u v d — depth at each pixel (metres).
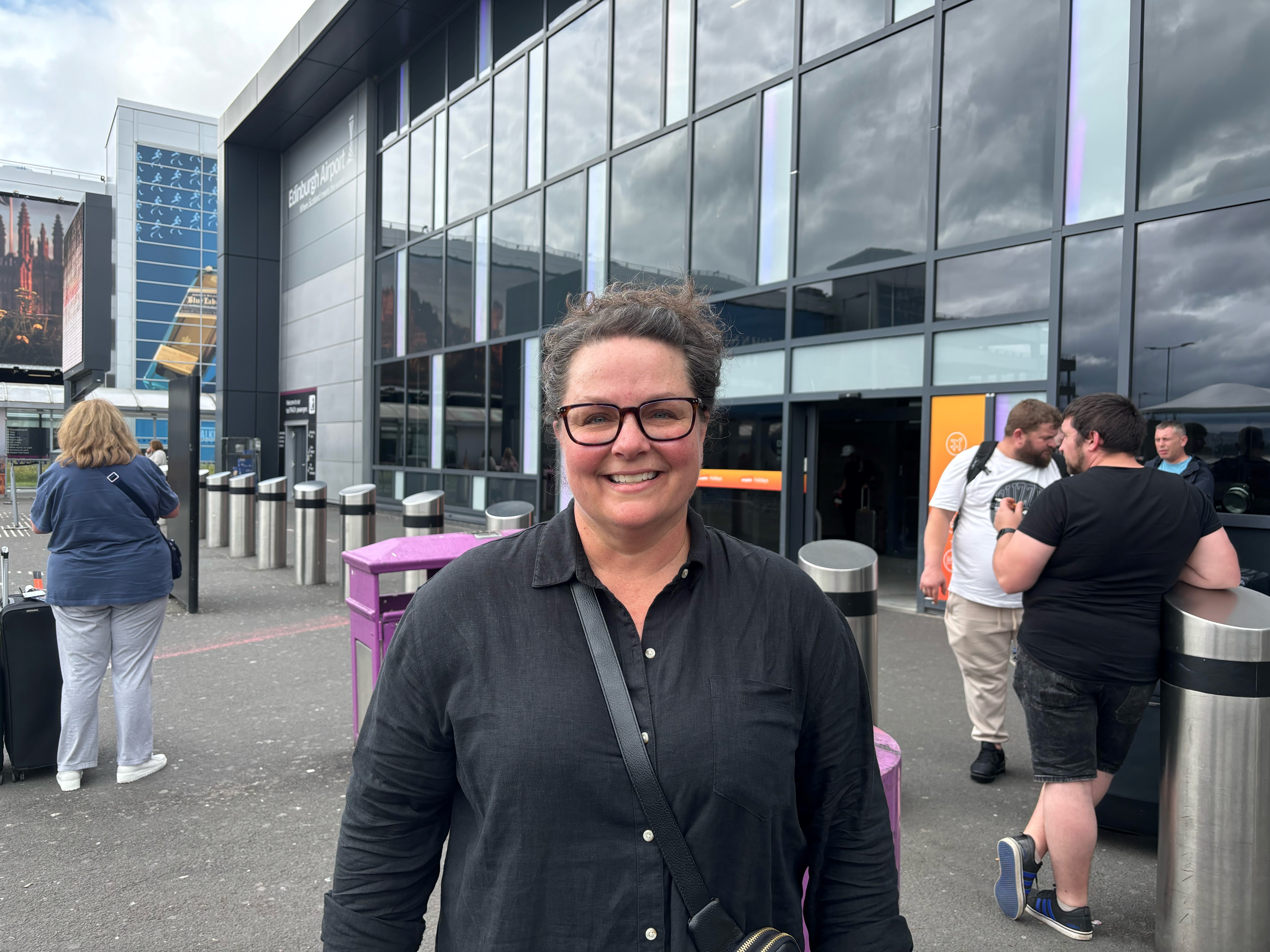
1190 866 2.51
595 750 1.06
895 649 6.39
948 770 4.10
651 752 1.07
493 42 14.18
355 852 1.20
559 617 1.13
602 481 1.15
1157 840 3.17
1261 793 2.44
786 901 1.17
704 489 9.71
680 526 1.20
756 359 9.18
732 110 9.52
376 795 1.19
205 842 3.34
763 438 9.10
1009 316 6.97
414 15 15.30
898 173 7.87
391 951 1.19
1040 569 2.68
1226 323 5.88
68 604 3.74
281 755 4.28
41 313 56.16
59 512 3.71
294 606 8.16
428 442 16.08
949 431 7.41
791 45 8.87
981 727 3.96
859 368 8.16
